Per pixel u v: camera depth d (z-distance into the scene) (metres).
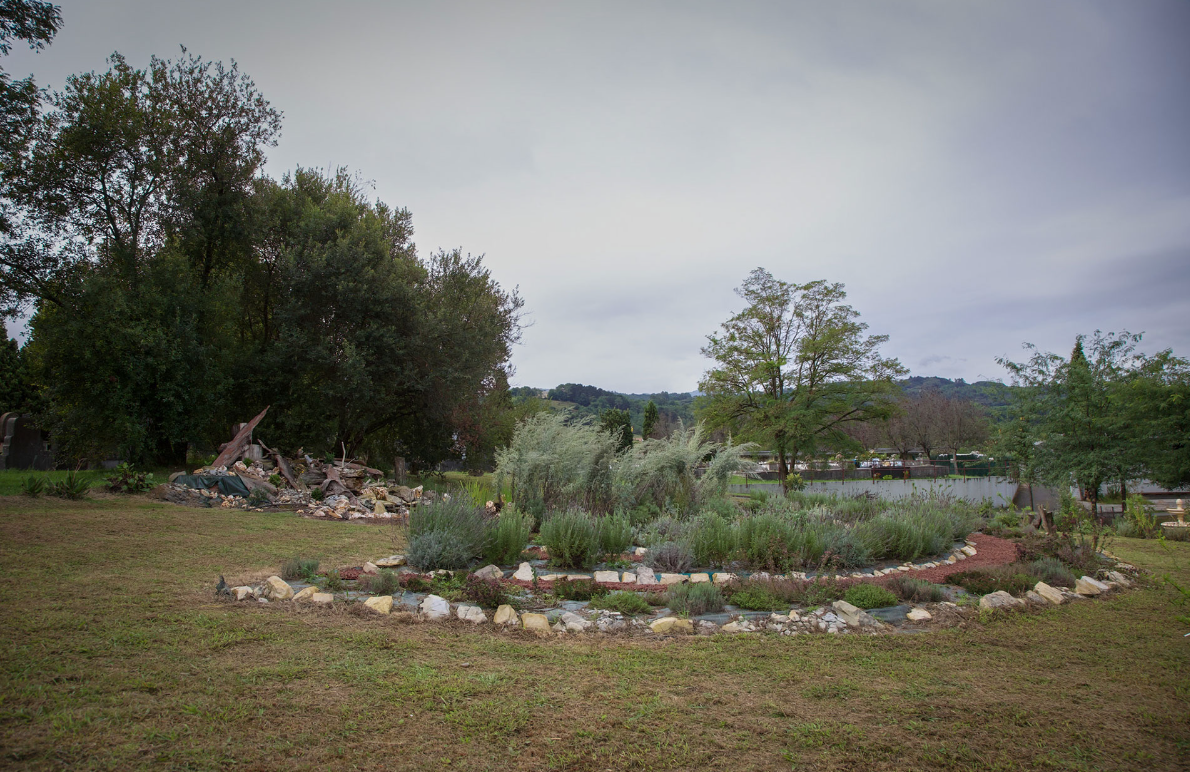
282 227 25.52
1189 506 22.88
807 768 3.48
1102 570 9.17
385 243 26.25
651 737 3.78
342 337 24.12
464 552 8.67
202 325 20.64
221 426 24.36
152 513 12.07
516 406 36.44
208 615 5.70
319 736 3.60
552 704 4.19
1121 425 18.81
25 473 18.75
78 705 3.79
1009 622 6.47
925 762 3.58
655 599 7.03
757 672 4.91
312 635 5.32
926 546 10.82
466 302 29.44
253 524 11.90
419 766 3.35
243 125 23.28
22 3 15.66
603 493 13.38
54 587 6.38
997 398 21.23
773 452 31.08
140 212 22.09
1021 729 4.01
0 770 3.04
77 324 17.64
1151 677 4.98
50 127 20.61
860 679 4.82
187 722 3.67
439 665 4.80
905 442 61.00
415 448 28.84
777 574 8.70
